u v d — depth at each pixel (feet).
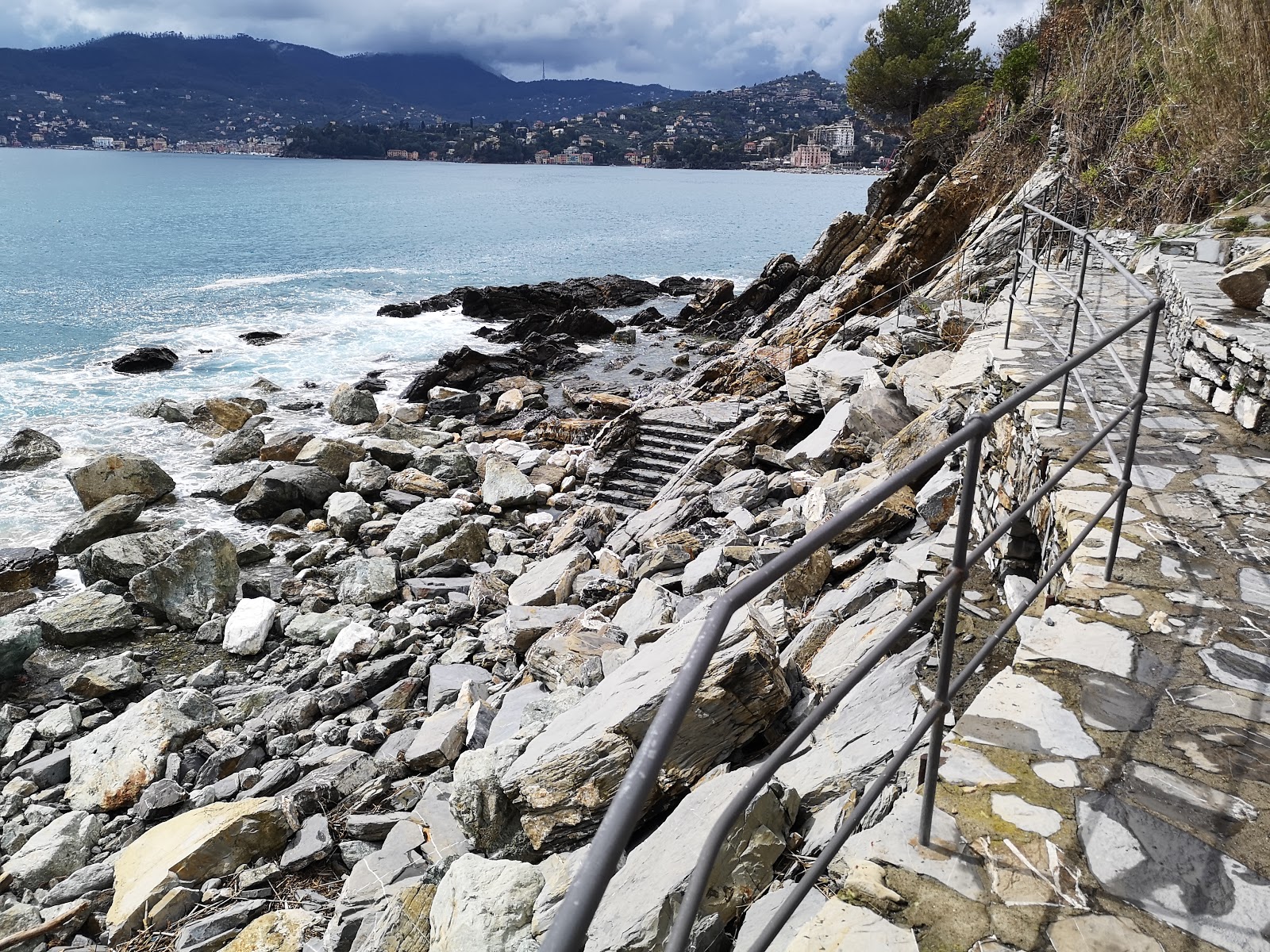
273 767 31.50
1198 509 15.89
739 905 15.33
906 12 134.62
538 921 16.90
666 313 152.76
